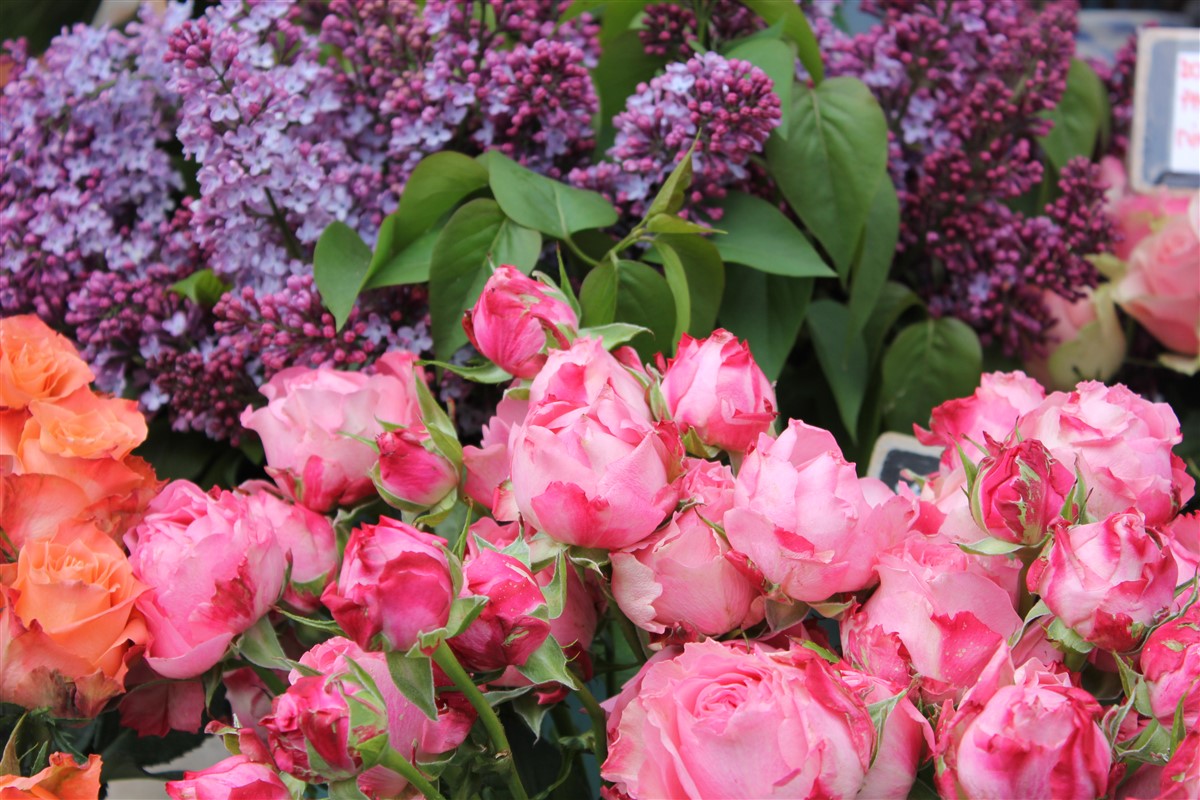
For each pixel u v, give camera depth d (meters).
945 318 0.95
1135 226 1.08
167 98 0.90
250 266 0.85
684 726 0.59
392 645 0.61
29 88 0.88
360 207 0.86
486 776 0.66
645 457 0.63
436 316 0.83
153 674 0.73
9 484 0.72
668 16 0.90
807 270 0.86
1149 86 0.99
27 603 0.69
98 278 0.86
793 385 0.97
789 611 0.63
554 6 0.91
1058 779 0.58
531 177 0.84
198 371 0.85
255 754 0.65
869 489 0.67
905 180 1.01
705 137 0.84
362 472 0.74
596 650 0.75
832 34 0.97
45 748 0.69
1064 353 1.03
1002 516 0.63
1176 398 1.11
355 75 0.88
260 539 0.70
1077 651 0.63
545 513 0.63
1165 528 0.66
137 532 0.73
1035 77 0.95
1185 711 0.60
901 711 0.61
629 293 0.84
